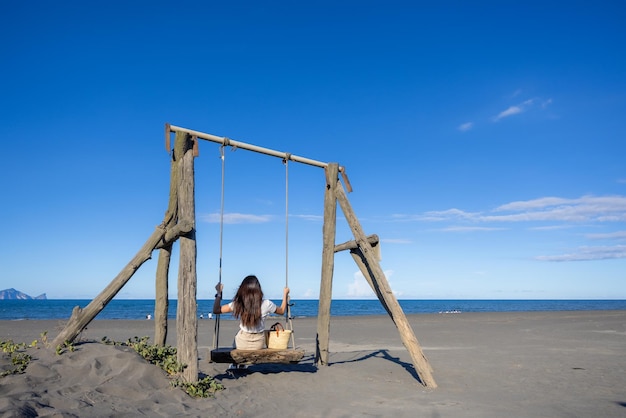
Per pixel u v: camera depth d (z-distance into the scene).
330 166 8.90
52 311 63.09
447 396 6.56
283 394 6.49
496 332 18.05
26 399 4.54
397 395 6.60
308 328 20.69
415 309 84.06
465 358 10.50
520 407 5.90
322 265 9.05
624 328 19.53
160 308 7.56
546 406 5.96
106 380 5.52
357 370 8.54
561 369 8.94
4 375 5.12
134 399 5.29
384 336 16.53
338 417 5.34
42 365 5.47
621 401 6.27
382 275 7.92
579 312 37.81
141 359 6.25
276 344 7.45
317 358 8.98
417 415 5.46
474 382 7.63
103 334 16.53
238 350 6.75
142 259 6.87
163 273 7.61
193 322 6.41
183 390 5.90
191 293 6.47
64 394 4.93
